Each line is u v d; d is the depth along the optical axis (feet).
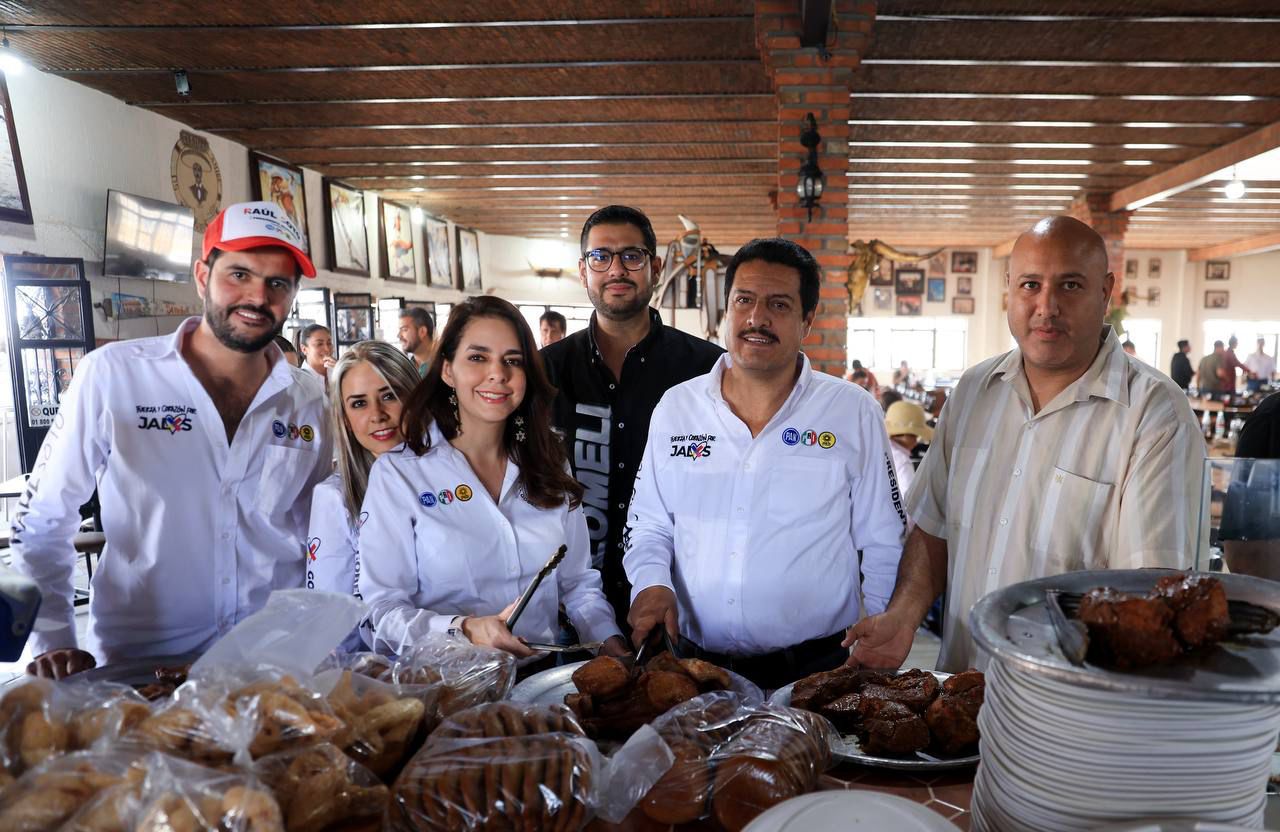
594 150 28.53
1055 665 2.11
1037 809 2.31
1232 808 2.19
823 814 2.40
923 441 14.55
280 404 5.84
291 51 19.08
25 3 16.28
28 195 18.94
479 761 2.69
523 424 5.23
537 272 53.36
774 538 5.52
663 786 2.83
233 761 2.56
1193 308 57.72
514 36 18.34
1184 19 17.13
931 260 58.75
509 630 4.15
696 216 42.60
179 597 5.60
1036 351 4.97
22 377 16.37
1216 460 4.30
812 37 16.69
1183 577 2.35
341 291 32.60
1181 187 30.94
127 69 19.90
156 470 5.50
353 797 2.69
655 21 17.57
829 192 17.76
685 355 7.69
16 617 2.58
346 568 5.45
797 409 5.66
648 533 5.82
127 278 22.25
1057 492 5.10
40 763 2.52
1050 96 22.36
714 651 5.51
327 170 31.89
